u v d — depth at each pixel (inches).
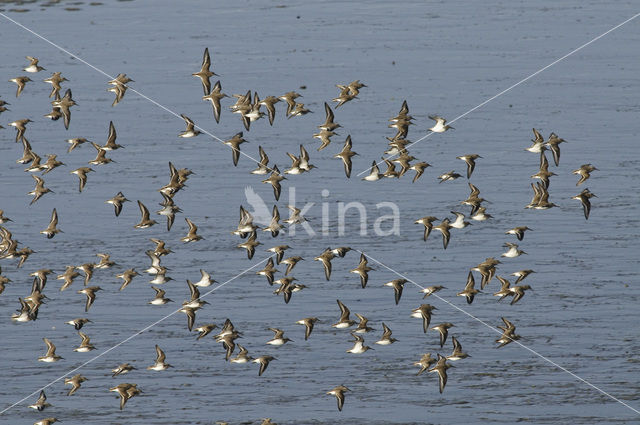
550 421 1280.8
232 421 1298.0
